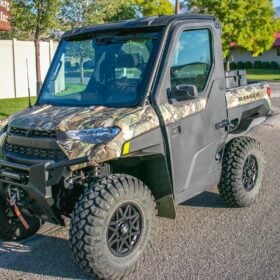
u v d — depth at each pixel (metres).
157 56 4.70
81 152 4.10
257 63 57.09
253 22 33.94
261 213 6.04
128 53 4.89
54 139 4.23
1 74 20.23
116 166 4.68
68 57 5.32
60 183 4.23
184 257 4.80
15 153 4.51
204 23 5.23
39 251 5.04
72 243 4.12
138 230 4.44
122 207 4.29
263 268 4.53
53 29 17.61
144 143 4.38
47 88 5.32
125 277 4.38
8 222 5.09
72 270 4.59
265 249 4.96
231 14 32.28
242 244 5.10
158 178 4.68
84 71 5.12
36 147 4.35
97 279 4.27
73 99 4.98
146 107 4.52
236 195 5.93
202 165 5.22
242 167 5.86
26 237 5.33
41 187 4.10
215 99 5.35
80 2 17.55
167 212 4.88
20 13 16.39
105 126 4.21
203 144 5.18
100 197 4.12
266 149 9.99
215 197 6.69
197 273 4.45
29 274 4.51
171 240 5.23
